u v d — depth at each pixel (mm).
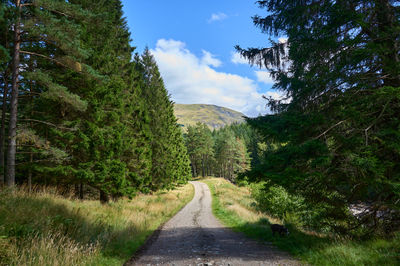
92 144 14359
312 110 7133
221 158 76250
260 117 7426
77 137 13906
